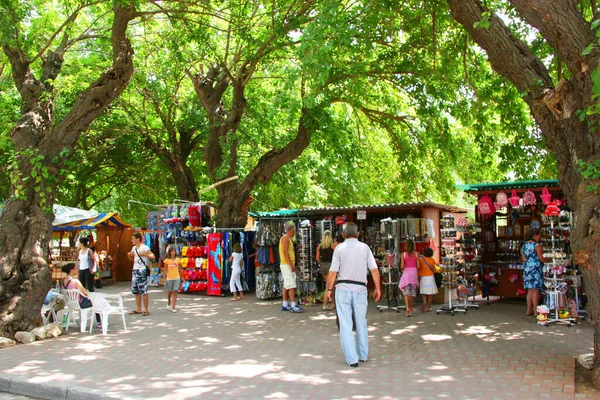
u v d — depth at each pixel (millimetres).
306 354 7875
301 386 6203
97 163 24672
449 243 11555
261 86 20891
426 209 14344
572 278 10789
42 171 10219
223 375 6766
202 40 15695
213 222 17688
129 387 6297
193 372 6945
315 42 9633
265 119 20234
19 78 11234
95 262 11969
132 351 8320
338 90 15094
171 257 12703
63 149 10508
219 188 18188
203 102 19172
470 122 14523
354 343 7105
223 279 15867
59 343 9047
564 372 6531
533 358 7293
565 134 6801
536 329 9508
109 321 11281
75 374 6973
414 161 18281
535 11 6465
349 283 7250
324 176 23109
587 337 8742
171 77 20656
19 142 10586
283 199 22797
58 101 19672
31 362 7703
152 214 19516
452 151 16172
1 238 9875
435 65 13492
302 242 14539
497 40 7316
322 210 15719
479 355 7520
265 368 7074
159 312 12570
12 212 10102
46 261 10133
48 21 15055
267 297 14805
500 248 13789
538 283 10906
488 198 12930
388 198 21547
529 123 13039
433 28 11945
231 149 18031
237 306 13477
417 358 7430
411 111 18250
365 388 6051
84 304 10008
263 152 21672
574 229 6344
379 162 20703
